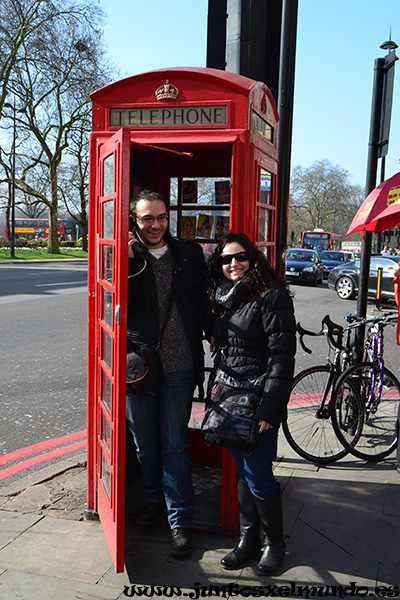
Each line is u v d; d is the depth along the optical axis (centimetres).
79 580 261
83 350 786
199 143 296
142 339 284
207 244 383
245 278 265
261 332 264
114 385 257
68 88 3250
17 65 3133
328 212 7588
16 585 257
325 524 314
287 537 300
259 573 267
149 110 303
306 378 427
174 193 389
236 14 400
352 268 1620
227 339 270
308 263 2127
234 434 257
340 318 1187
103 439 296
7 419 512
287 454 421
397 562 277
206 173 380
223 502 303
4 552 285
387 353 830
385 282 1483
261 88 316
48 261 3397
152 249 289
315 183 7394
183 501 291
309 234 4169
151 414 298
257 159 304
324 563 276
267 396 254
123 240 242
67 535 303
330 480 374
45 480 375
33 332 910
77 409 543
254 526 279
